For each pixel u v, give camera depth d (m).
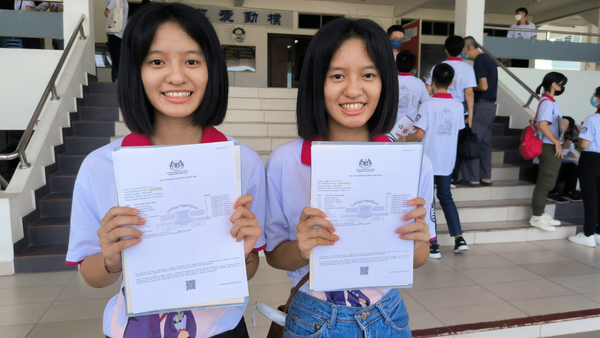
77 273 2.85
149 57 0.79
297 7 8.31
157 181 0.74
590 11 8.43
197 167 0.76
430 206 1.03
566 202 3.95
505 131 5.11
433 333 2.01
